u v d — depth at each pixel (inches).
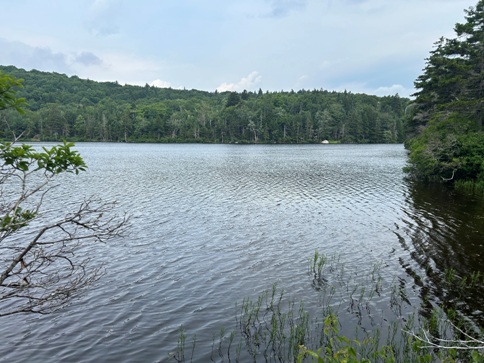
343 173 1877.5
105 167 2096.5
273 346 388.5
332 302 485.1
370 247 700.0
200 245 711.7
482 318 438.6
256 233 794.8
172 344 396.8
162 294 510.3
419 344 302.8
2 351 382.6
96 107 6939.0
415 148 1684.3
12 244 662.5
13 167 190.2
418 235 767.1
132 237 748.0
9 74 167.6
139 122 5821.9
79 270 573.6
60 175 1646.2
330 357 229.9
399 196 1213.1
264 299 495.8
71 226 789.9
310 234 789.2
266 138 5861.2
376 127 6048.2
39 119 4773.6
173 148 4387.3
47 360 370.0
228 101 7155.5
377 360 355.3
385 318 442.9
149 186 1398.9
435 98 1771.7
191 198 1173.1
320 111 6437.0
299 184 1491.1
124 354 379.6
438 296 497.7
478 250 673.0
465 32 1573.6
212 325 433.7
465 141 1430.9
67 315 452.4
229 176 1736.0
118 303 483.2
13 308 457.4
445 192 1275.8
